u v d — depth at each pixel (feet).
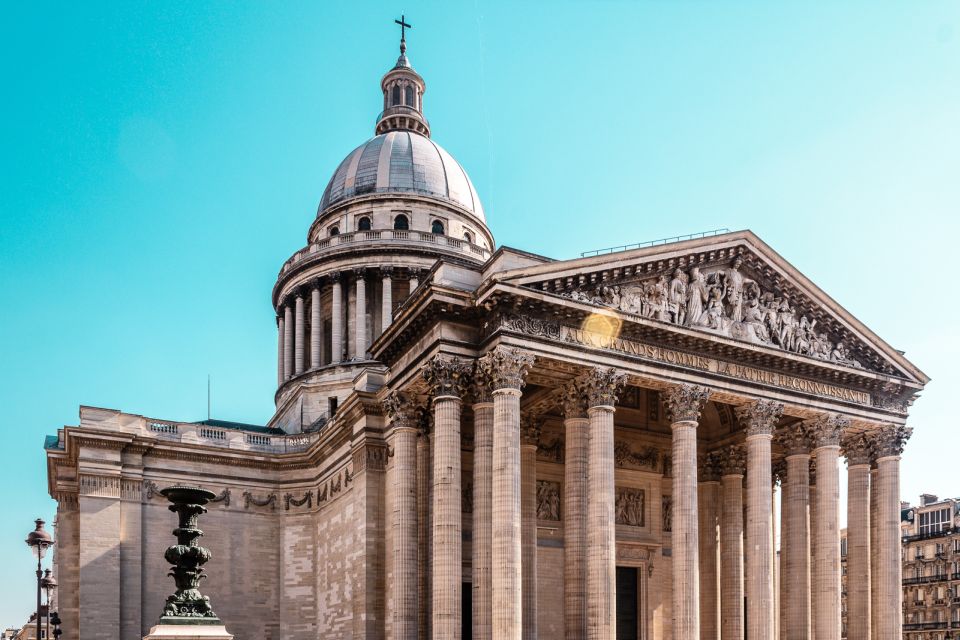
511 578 186.70
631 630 268.41
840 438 248.11
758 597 221.05
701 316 227.40
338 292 416.46
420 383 219.20
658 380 217.15
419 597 223.51
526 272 200.13
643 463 280.92
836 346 252.21
